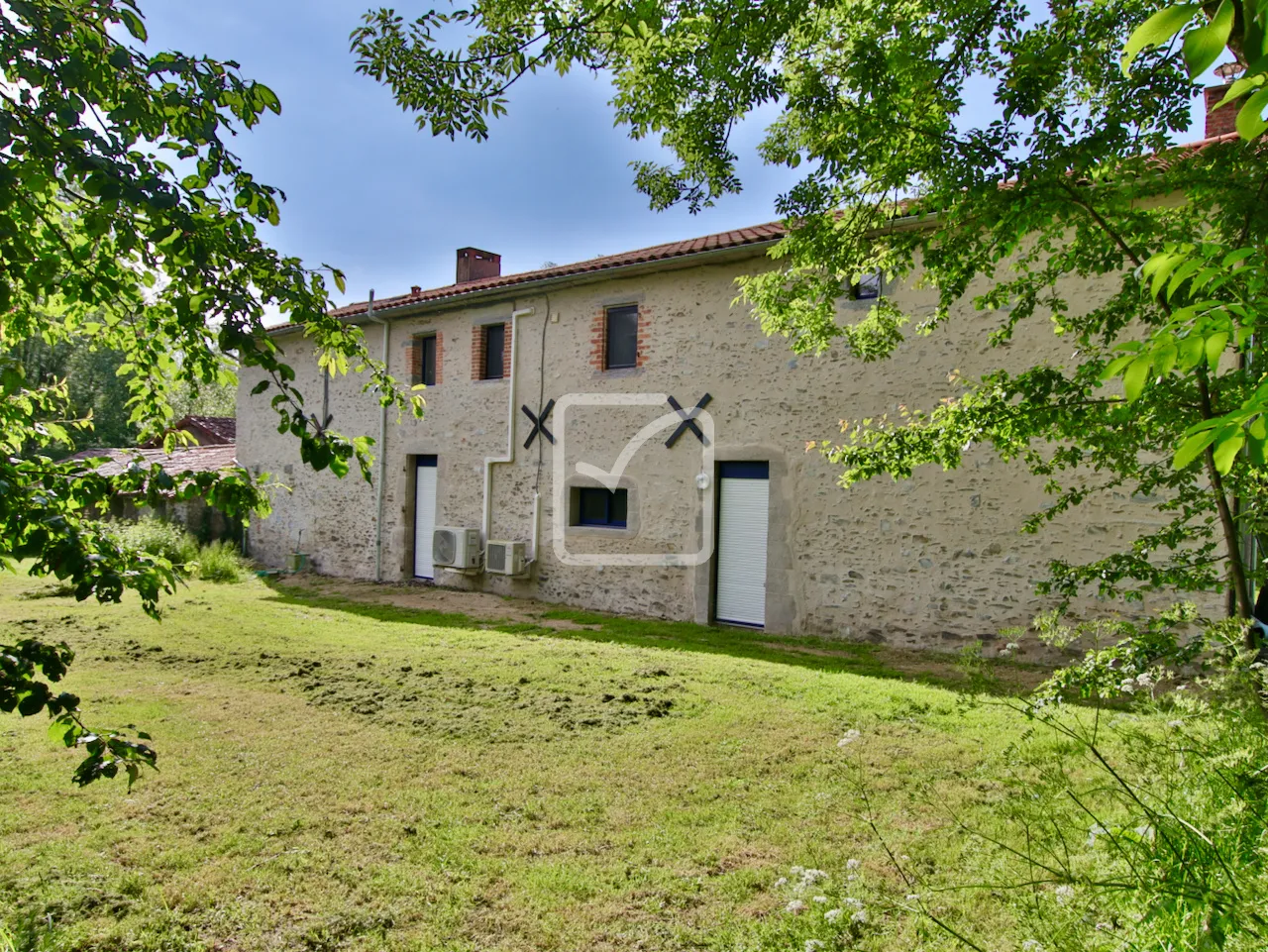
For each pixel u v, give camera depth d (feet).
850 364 23.93
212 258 5.72
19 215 5.27
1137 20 9.60
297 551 41.78
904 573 22.91
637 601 28.63
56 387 8.17
